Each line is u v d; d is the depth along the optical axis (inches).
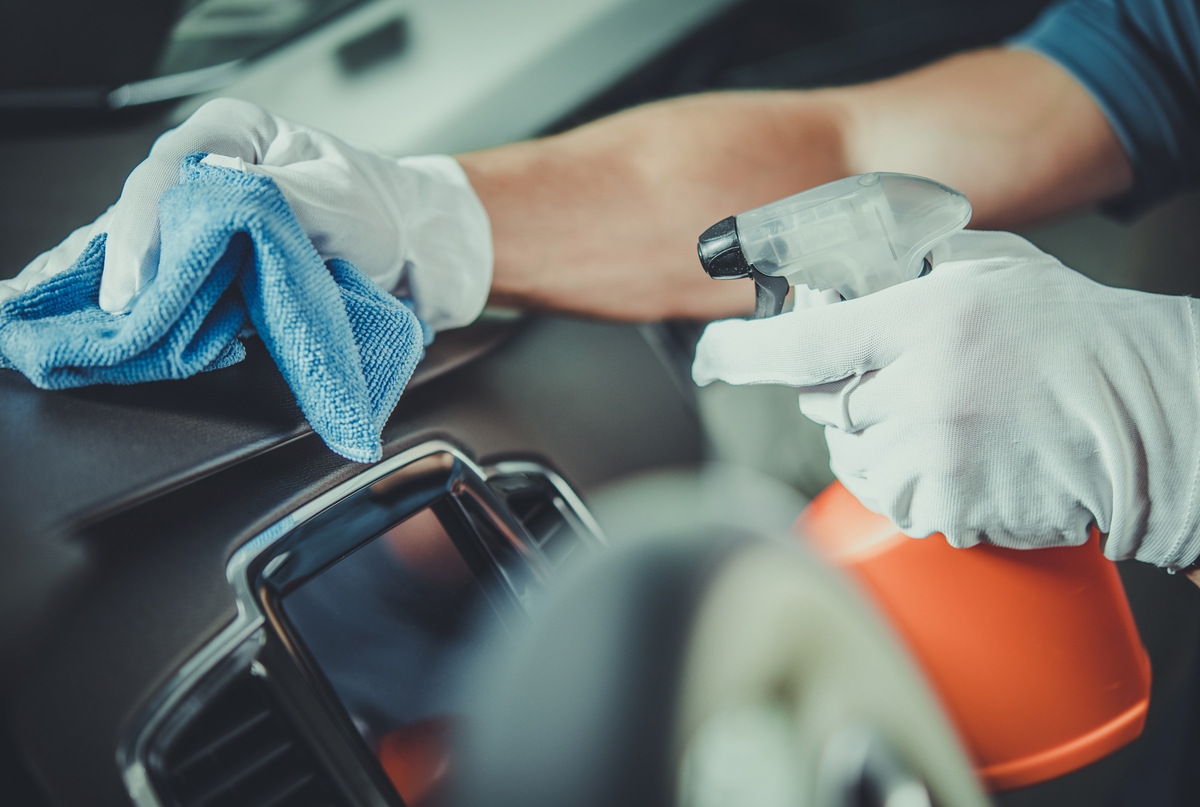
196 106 34.3
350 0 37.8
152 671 12.6
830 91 31.8
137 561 12.9
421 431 17.8
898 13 47.4
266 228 13.0
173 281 12.8
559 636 17.2
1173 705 29.9
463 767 15.2
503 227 24.0
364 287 16.5
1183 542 17.8
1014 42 36.2
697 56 36.9
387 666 15.0
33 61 33.8
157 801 12.3
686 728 17.5
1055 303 16.8
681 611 18.5
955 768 18.4
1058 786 22.0
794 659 18.5
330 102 33.6
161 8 36.3
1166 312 17.2
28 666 11.7
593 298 25.1
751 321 18.1
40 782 11.7
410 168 22.5
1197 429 16.8
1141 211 35.4
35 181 29.5
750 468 26.7
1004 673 18.1
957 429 16.4
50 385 14.6
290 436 15.3
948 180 29.9
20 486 12.9
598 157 27.2
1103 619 18.5
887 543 18.5
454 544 17.0
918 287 16.7
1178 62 32.1
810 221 16.4
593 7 34.7
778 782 17.8
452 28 35.0
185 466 13.9
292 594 14.4
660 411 24.8
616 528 20.1
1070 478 16.7
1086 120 31.3
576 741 16.5
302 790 13.6
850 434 18.5
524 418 20.7
